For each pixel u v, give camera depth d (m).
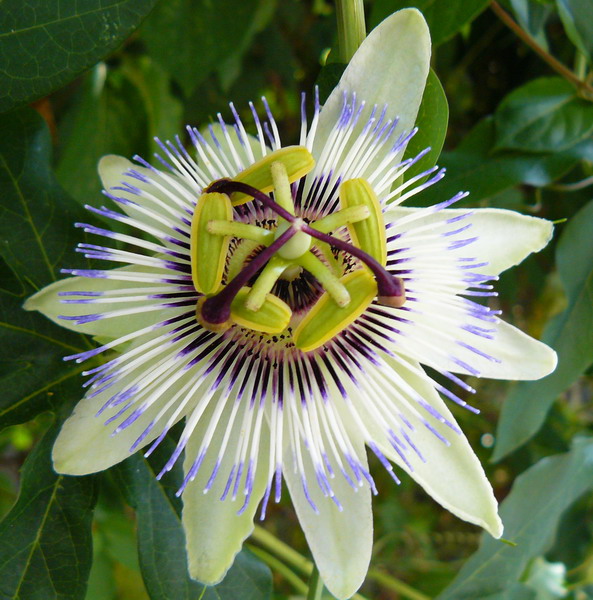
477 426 0.26
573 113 0.16
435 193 0.16
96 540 0.19
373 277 0.11
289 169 0.11
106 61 0.21
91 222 0.14
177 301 0.11
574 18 0.16
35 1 0.12
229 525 0.11
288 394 0.11
